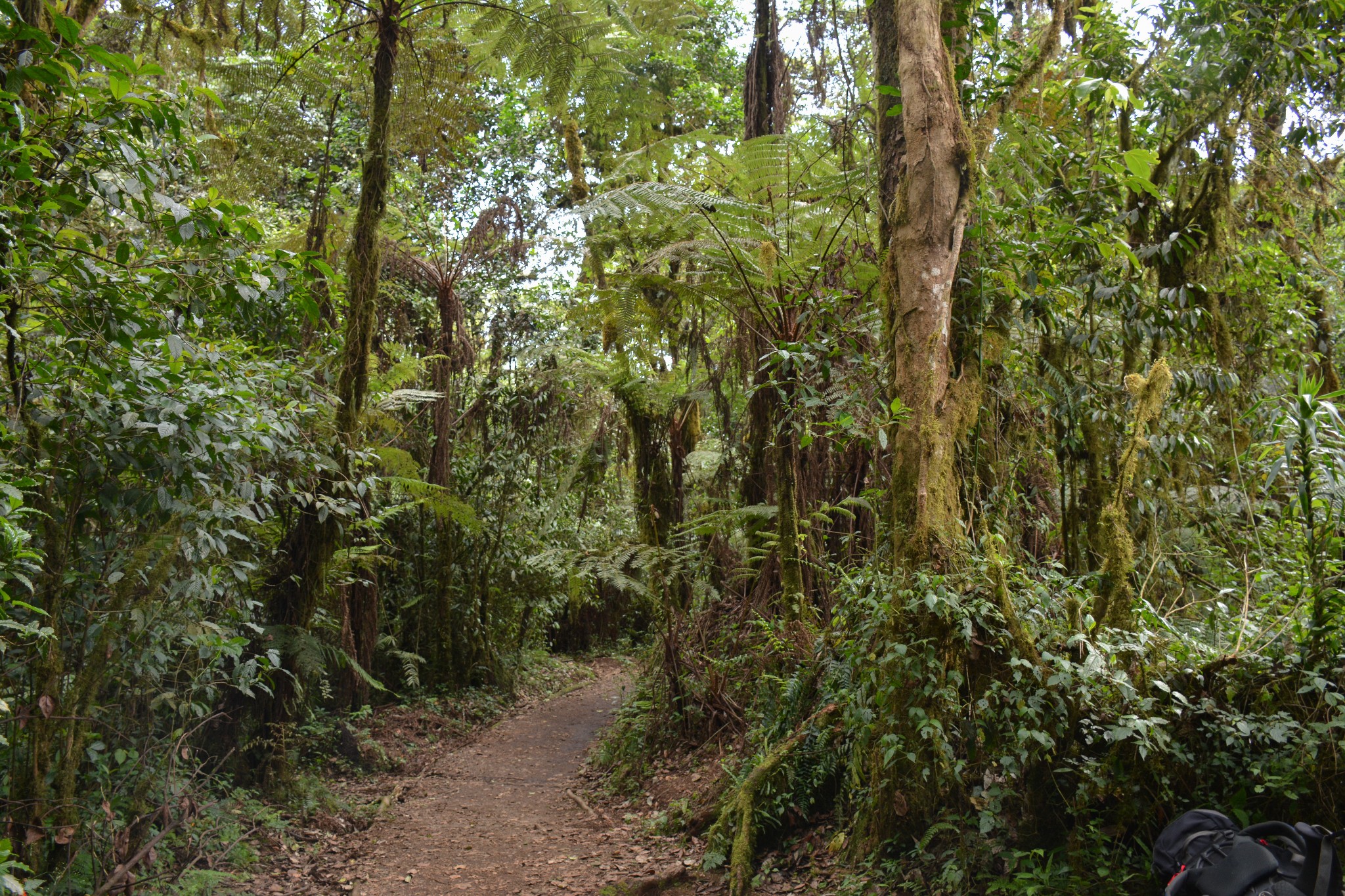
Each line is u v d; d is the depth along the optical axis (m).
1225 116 5.09
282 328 5.37
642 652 13.20
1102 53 5.54
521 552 11.84
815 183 6.71
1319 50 4.98
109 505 3.85
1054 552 5.11
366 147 6.87
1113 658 3.25
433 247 10.48
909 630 3.58
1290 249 6.25
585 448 9.85
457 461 11.05
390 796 6.71
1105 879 3.11
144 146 3.60
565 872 5.01
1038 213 4.93
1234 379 4.41
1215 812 2.07
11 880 2.60
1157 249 4.79
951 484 3.83
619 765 7.14
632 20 8.32
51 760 3.75
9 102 3.06
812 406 5.17
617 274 7.24
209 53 7.92
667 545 8.15
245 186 7.61
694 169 8.38
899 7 4.19
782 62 8.26
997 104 4.55
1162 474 4.43
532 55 7.55
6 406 3.51
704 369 9.02
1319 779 2.88
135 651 4.17
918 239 4.02
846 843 4.26
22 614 3.67
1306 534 3.46
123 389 3.72
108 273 3.72
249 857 4.88
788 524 6.20
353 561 7.26
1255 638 3.30
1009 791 3.37
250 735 5.91
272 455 4.64
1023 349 4.69
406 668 9.40
